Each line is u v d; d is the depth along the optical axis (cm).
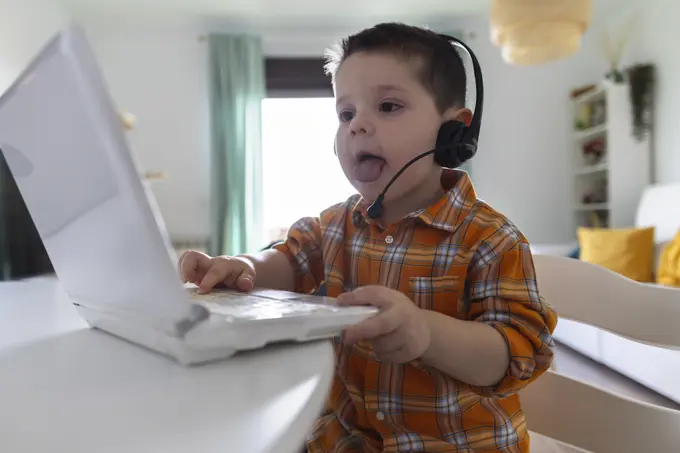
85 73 25
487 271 58
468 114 69
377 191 66
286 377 29
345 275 70
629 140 337
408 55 64
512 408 62
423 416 59
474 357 48
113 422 24
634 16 351
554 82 397
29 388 29
